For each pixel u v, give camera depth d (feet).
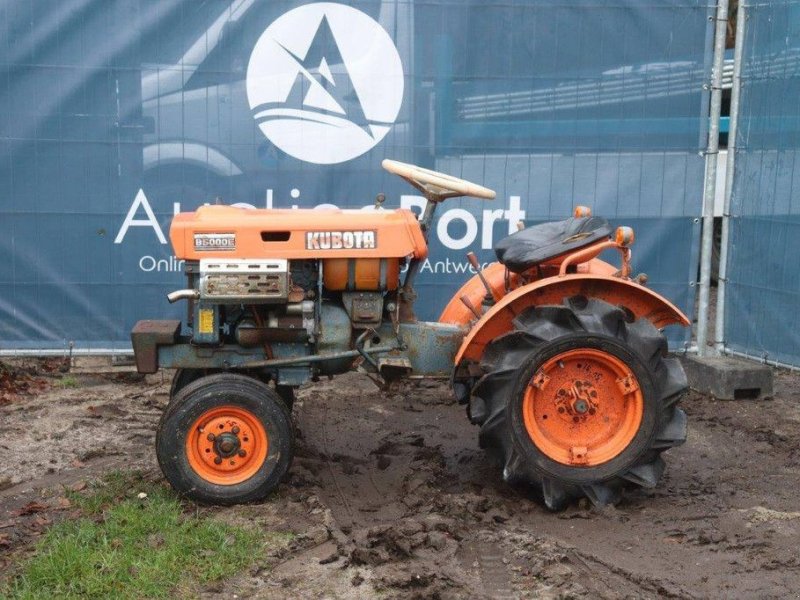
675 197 24.38
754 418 21.72
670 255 24.58
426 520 14.79
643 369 15.89
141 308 24.07
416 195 24.16
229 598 12.80
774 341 24.17
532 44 23.80
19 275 23.70
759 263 24.41
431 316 24.47
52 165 23.45
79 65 23.20
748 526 15.37
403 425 21.18
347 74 23.68
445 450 19.43
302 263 16.71
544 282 16.07
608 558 14.11
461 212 24.17
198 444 15.89
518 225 19.25
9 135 23.27
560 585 13.06
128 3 23.13
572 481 15.93
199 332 16.42
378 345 17.07
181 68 23.41
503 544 14.37
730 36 37.11
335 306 17.04
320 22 23.49
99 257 23.82
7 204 23.47
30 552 14.20
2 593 12.90
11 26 22.94
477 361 16.81
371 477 17.71
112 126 23.45
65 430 20.29
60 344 23.98
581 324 15.90
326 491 16.92
